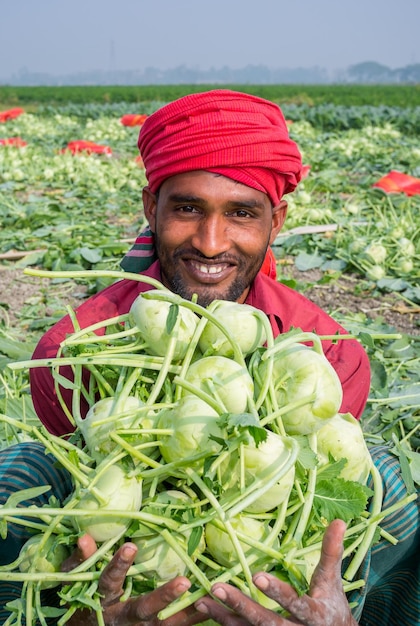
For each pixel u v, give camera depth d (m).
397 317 4.81
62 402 1.67
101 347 1.61
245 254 1.99
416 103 34.47
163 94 43.28
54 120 21.75
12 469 1.92
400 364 3.79
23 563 1.55
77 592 1.42
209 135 1.86
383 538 1.93
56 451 1.44
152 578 1.48
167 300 1.56
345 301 5.08
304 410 1.50
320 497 1.50
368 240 6.05
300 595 1.36
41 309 4.89
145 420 1.48
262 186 1.94
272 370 1.53
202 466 1.42
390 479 1.93
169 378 1.62
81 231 6.50
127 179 9.55
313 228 6.46
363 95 41.53
